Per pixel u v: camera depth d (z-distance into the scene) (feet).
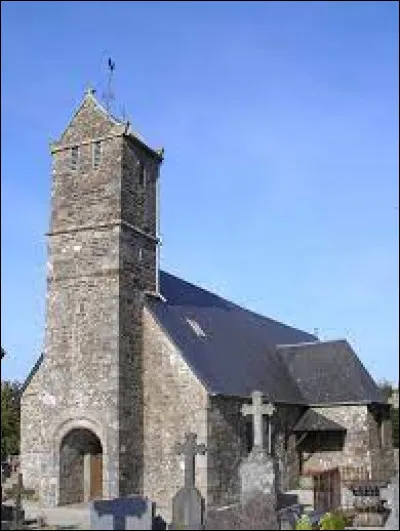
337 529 74.49
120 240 97.09
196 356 98.89
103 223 98.22
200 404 93.09
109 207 98.53
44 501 94.79
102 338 95.20
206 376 95.76
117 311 94.89
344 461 111.65
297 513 80.43
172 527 75.77
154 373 97.19
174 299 111.04
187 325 105.70
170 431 94.38
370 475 108.37
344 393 115.03
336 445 112.98
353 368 119.65
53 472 95.09
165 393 95.81
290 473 109.19
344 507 87.97
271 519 75.00
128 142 101.50
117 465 90.63
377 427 115.55
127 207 99.55
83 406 94.63
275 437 105.91
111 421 92.17
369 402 111.96
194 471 82.43
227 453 95.30
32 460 102.94
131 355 96.22
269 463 83.25
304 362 125.29
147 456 95.30
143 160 104.78
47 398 97.55
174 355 96.37
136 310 98.53
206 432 91.81
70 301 98.63
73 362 96.63
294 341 143.02
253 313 139.95
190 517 78.84
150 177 106.11
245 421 100.89
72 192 101.60
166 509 92.43
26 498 100.37
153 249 104.73
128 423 93.61
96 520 72.69
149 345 98.43
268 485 82.33
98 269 97.45
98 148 101.35
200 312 114.62
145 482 94.63
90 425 93.61
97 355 95.04
